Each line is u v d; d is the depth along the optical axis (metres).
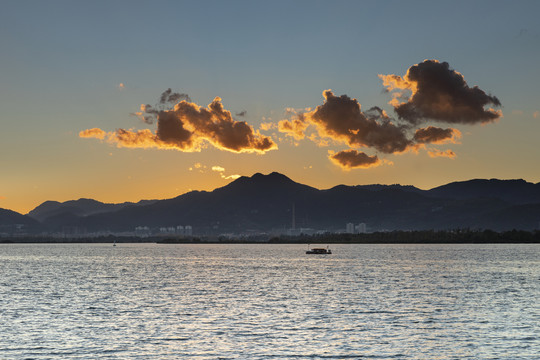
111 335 68.81
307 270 188.38
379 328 73.56
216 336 68.44
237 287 127.62
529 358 58.25
